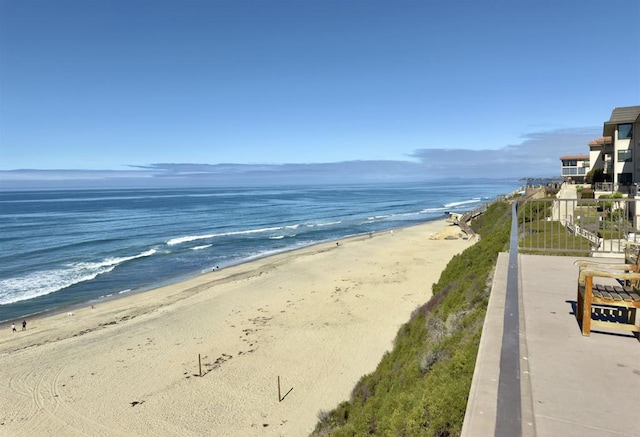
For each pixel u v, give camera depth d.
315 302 25.33
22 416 14.12
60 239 55.78
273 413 13.91
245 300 26.34
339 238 55.62
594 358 3.49
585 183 49.78
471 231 49.06
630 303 3.84
